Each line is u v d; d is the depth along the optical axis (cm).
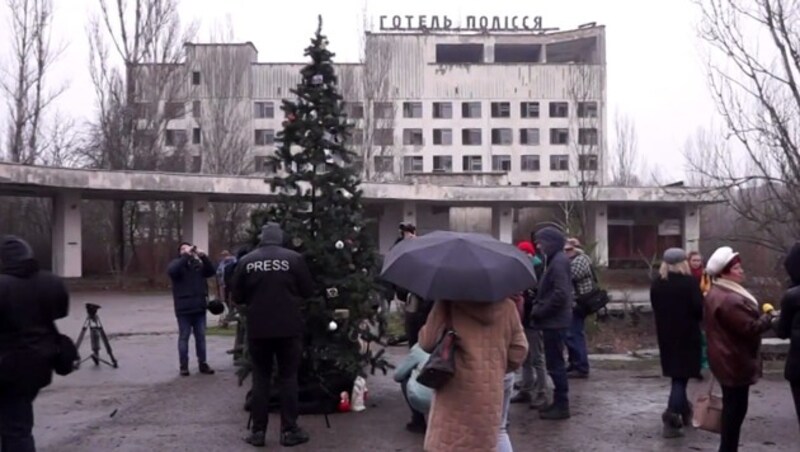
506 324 570
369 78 5194
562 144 7712
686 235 4228
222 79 5366
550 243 902
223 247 4131
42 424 922
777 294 1577
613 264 4275
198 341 1272
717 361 693
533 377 1008
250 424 865
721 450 707
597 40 7525
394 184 3975
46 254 4162
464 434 552
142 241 4006
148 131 3972
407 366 766
